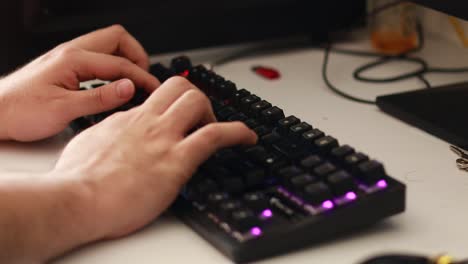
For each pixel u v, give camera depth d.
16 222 0.62
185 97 0.73
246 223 0.62
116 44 0.96
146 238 0.66
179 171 0.68
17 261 0.62
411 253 0.57
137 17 1.14
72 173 0.67
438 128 0.84
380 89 1.00
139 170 0.67
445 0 0.88
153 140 0.70
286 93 1.00
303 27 1.20
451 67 1.08
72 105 0.84
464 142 0.81
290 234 0.62
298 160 0.70
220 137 0.70
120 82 0.85
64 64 0.87
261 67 1.09
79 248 0.64
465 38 1.16
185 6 1.15
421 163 0.78
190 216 0.66
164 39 1.16
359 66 1.10
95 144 0.72
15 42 1.12
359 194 0.65
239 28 1.18
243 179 0.68
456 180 0.75
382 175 0.67
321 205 0.64
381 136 0.85
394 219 0.68
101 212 0.64
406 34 1.16
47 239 0.62
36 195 0.64
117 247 0.64
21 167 0.78
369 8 1.28
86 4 1.13
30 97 0.85
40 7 1.11
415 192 0.72
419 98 0.92
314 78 1.06
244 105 0.84
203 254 0.63
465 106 0.89
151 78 0.91
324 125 0.89
